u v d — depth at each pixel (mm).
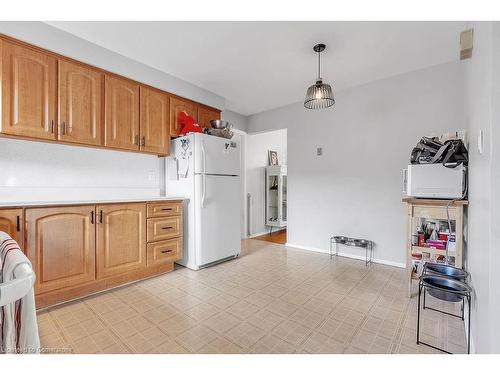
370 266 3094
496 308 972
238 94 3686
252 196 5074
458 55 2592
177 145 3096
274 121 4312
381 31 2182
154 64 2770
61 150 2396
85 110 2277
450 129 2721
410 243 2182
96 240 2213
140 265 2531
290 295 2266
